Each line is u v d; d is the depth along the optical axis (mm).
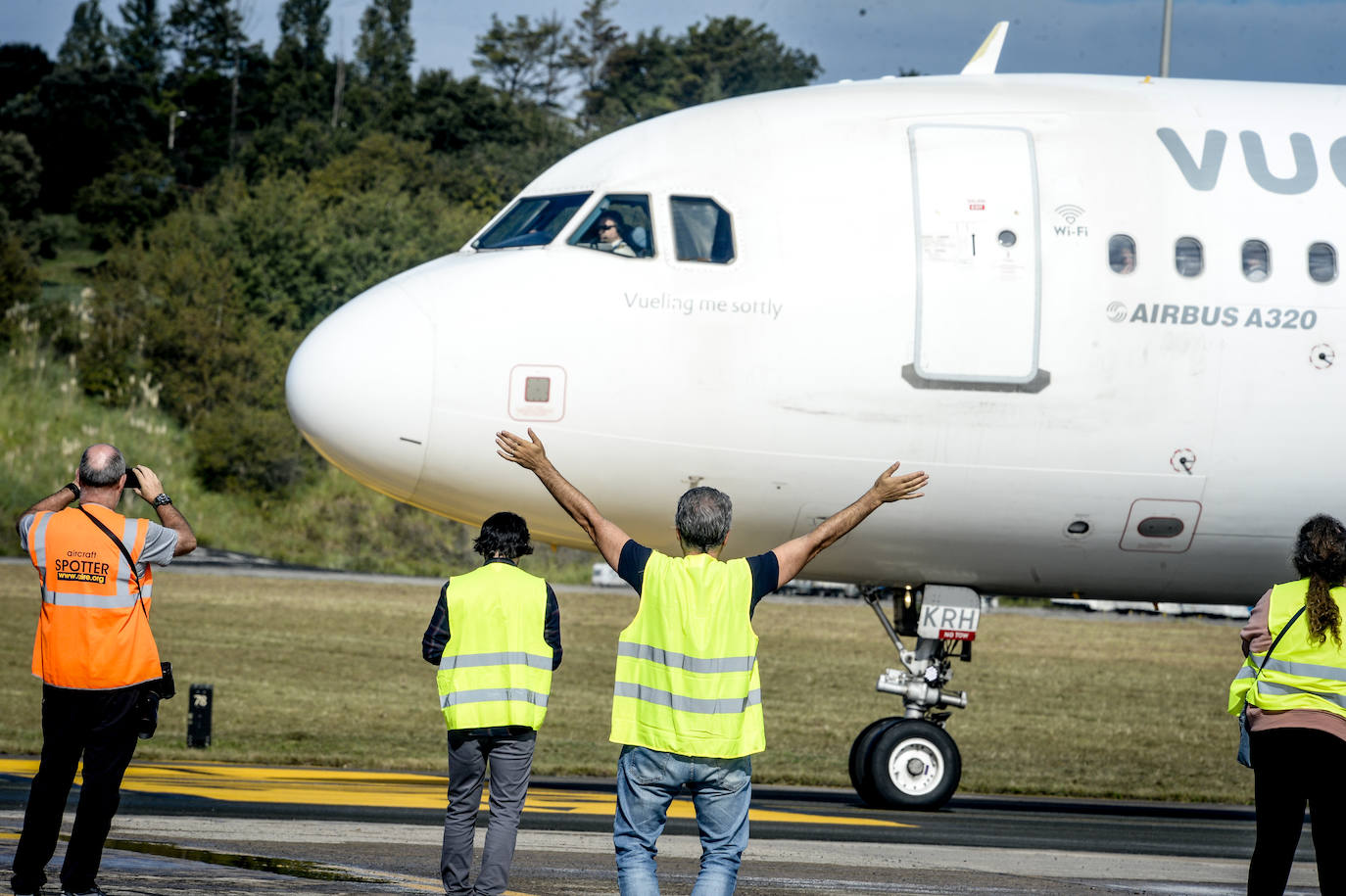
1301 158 47531
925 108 47938
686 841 38219
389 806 43062
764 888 30562
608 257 45625
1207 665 138625
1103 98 48594
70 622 25406
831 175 46219
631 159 47281
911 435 45438
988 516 47188
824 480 46031
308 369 45781
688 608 21328
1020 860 37062
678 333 44781
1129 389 45531
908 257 45281
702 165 46562
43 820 25453
